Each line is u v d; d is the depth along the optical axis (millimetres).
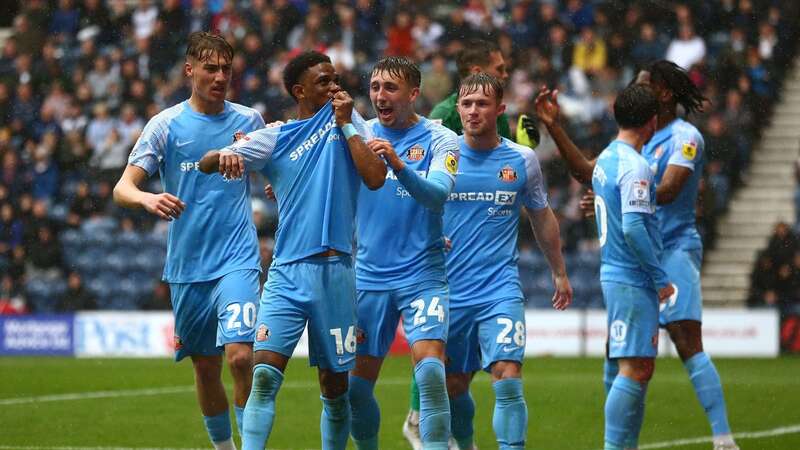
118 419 37219
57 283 67312
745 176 73625
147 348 61312
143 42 77625
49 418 37438
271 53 76188
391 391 43562
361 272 25672
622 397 26422
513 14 77438
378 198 25438
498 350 25953
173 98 74812
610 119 72125
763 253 65500
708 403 30047
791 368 52750
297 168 23750
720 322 60781
